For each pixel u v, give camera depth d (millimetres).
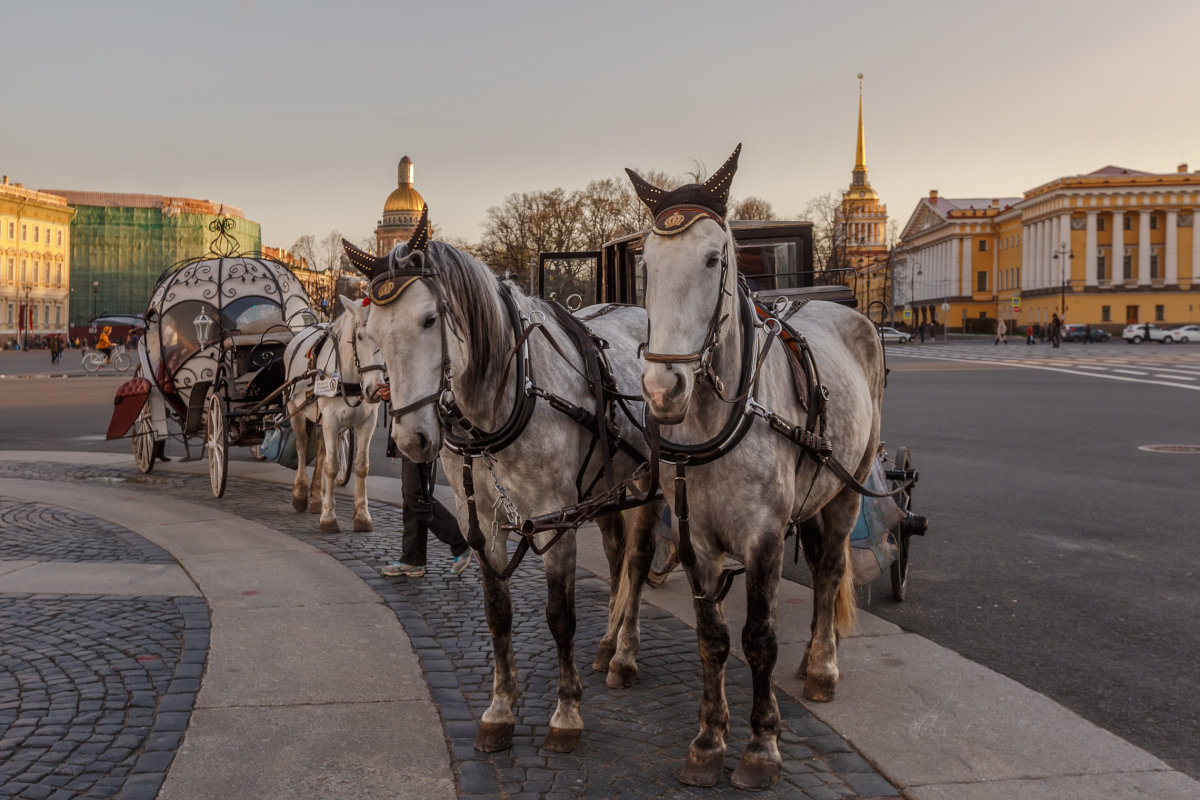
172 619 6785
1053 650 6160
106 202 120438
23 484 12844
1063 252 105562
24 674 5680
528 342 4793
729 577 4438
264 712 5160
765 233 11047
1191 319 104375
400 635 6480
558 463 4773
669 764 4555
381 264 4469
